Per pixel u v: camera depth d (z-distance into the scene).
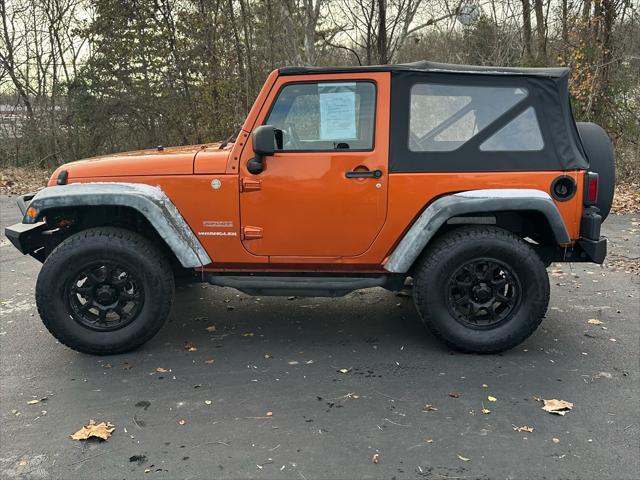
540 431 2.95
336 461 2.70
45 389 3.45
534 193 3.66
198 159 3.83
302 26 14.22
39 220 3.73
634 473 2.61
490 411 3.15
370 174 3.71
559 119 3.78
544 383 3.48
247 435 2.93
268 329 4.41
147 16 14.43
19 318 4.64
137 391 3.42
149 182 3.84
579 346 4.03
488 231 3.76
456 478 2.57
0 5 15.46
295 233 3.82
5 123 16.06
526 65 13.64
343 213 3.77
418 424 3.02
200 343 4.14
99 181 3.87
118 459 2.74
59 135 15.74
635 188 10.64
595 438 2.89
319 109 3.77
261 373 3.65
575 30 11.75
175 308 4.88
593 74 11.65
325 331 4.36
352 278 3.92
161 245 4.09
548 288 3.75
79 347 3.84
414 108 3.73
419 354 3.91
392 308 4.85
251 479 2.58
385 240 3.80
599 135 4.10
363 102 3.74
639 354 3.89
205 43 14.28
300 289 3.89
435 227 3.64
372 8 14.14
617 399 3.28
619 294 5.19
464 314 3.86
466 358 3.84
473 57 15.09
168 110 14.76
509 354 3.90
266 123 3.79
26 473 2.64
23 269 6.11
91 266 3.77
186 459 2.73
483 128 3.76
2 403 3.28
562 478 2.57
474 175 3.73
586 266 6.11
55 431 2.98
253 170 3.74
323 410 3.18
